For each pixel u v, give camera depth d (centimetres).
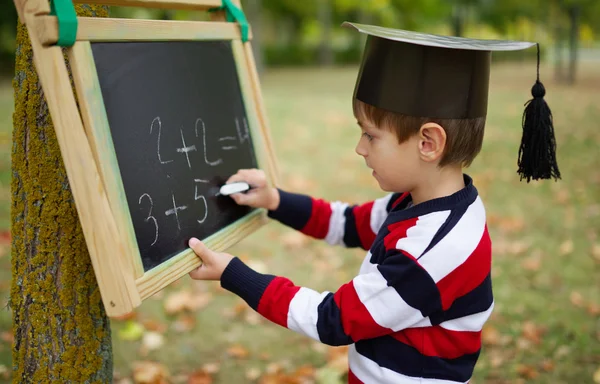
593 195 508
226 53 167
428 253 125
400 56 127
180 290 337
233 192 155
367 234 172
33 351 149
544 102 135
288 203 174
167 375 260
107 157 114
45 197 141
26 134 142
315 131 789
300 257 386
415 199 141
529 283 346
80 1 126
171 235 133
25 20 103
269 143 183
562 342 285
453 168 135
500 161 621
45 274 144
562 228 434
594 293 334
